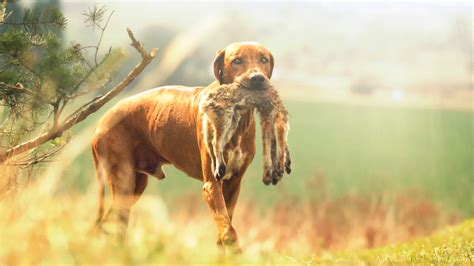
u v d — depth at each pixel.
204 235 6.95
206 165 9.84
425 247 12.29
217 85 10.31
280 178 9.34
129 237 6.77
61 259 5.93
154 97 11.19
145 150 11.47
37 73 8.87
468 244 11.73
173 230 6.78
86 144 6.72
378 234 24.73
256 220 24.33
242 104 9.30
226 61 10.09
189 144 10.57
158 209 6.96
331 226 24.89
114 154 11.29
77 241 6.22
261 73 9.58
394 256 10.80
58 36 9.85
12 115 9.43
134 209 7.08
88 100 9.57
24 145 9.23
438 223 27.58
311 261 8.72
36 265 5.94
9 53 8.80
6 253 6.00
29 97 9.10
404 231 25.48
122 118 11.34
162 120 10.86
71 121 9.30
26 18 9.61
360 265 8.73
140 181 11.74
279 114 9.42
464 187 39.88
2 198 8.12
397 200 29.34
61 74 8.70
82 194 7.44
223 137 9.20
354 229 25.25
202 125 9.76
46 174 6.86
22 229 6.39
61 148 9.46
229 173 10.05
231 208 10.53
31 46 9.34
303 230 24.33
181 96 10.88
